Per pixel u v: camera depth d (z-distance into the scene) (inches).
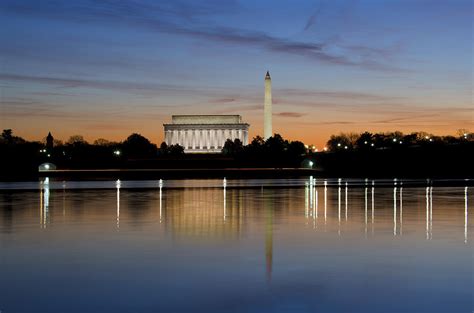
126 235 1690.5
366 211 2395.4
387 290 1033.5
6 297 992.9
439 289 1039.6
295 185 4820.4
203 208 2571.4
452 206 2610.7
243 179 6510.8
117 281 1100.5
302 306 942.4
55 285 1071.6
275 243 1526.8
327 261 1278.3
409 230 1777.8
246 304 952.3
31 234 1712.6
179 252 1392.7
